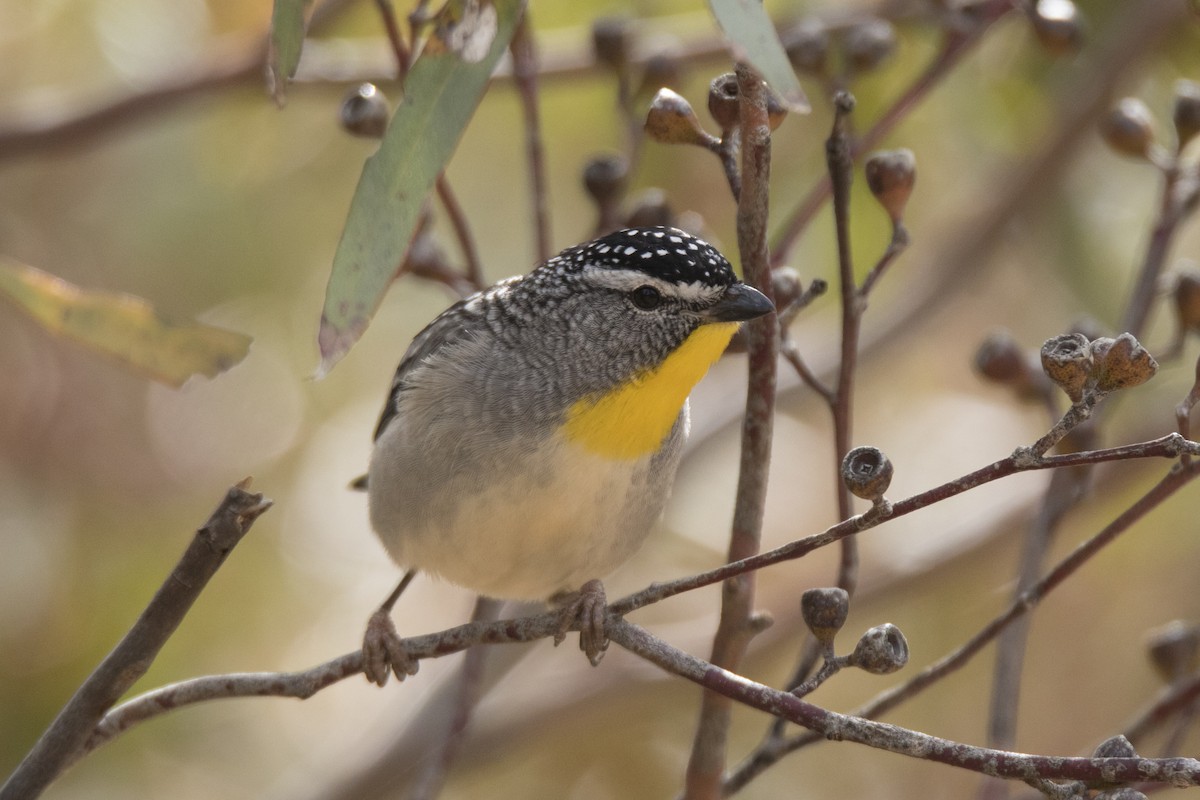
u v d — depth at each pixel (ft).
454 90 17.28
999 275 46.26
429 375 24.77
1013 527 40.50
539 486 23.84
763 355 19.53
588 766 44.45
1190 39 38.37
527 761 44.32
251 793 39.37
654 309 23.99
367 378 44.88
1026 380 24.86
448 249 43.19
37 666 39.27
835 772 43.11
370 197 16.85
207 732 39.86
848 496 20.98
